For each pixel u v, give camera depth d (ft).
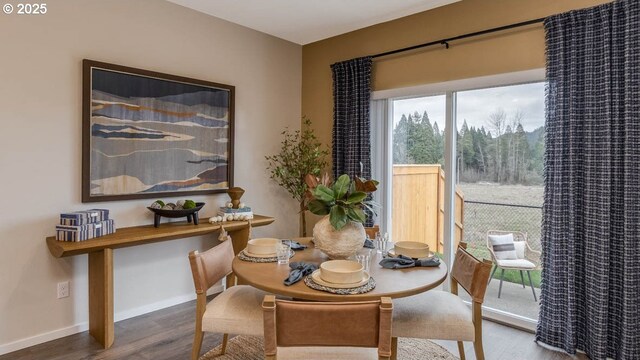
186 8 11.18
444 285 11.30
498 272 10.45
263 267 6.76
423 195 11.86
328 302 5.04
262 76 13.38
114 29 9.71
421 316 6.52
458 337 6.34
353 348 5.55
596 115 8.18
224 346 8.34
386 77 12.37
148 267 10.72
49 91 8.70
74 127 9.09
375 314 4.58
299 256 7.57
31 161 8.50
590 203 8.25
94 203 9.47
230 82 12.40
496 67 10.02
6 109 8.14
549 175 8.85
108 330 8.61
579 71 8.46
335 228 6.63
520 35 9.58
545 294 8.93
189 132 11.23
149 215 10.52
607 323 8.09
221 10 11.40
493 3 10.02
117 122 9.71
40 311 8.73
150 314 10.57
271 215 13.85
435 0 10.55
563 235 8.60
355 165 12.76
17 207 8.35
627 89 7.74
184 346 8.75
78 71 9.11
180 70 11.09
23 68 8.34
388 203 12.70
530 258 9.89
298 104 14.70
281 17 11.90
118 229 9.74
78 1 9.09
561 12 8.86
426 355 8.46
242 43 12.69
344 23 12.35
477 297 6.43
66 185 9.00
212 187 11.87
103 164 9.50
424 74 11.46
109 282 8.62
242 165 12.87
